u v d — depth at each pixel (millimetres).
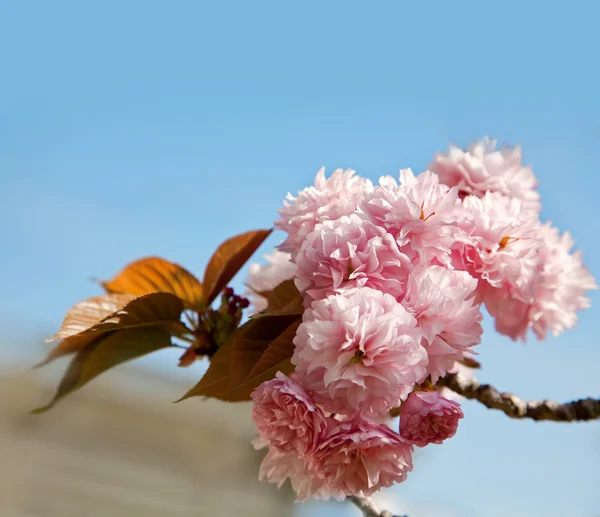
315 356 707
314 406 713
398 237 722
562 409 796
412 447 720
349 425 717
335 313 707
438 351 717
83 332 783
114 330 818
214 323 847
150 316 810
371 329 704
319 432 712
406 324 706
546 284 806
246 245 849
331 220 750
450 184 811
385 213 731
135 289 851
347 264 719
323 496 747
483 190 804
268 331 765
